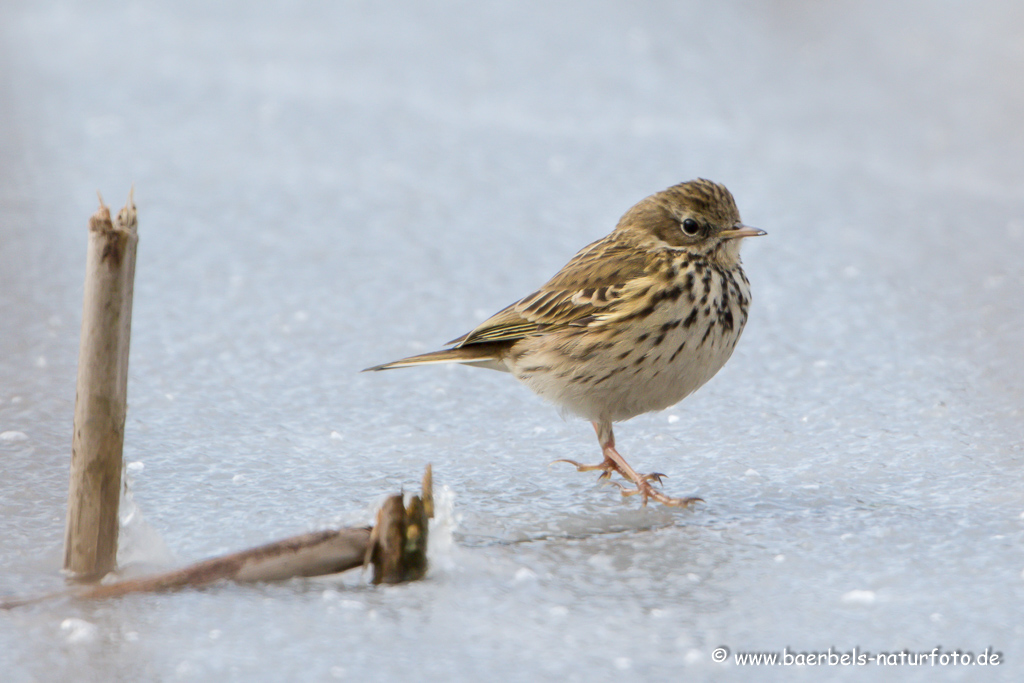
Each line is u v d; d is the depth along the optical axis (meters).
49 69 28.39
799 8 34.88
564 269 11.38
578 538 9.36
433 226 19.31
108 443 8.43
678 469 10.95
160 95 26.48
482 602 8.20
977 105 26.84
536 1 34.47
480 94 27.12
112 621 7.88
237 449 11.29
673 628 7.85
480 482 10.66
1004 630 7.75
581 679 7.23
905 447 11.30
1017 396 12.60
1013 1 35.44
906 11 34.66
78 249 17.83
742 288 11.02
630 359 10.66
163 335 14.58
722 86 28.14
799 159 23.31
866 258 17.92
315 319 15.30
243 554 8.38
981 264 17.62
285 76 28.12
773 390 13.03
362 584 8.44
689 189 10.95
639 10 33.88
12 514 9.62
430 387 13.18
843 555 8.93
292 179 21.50
